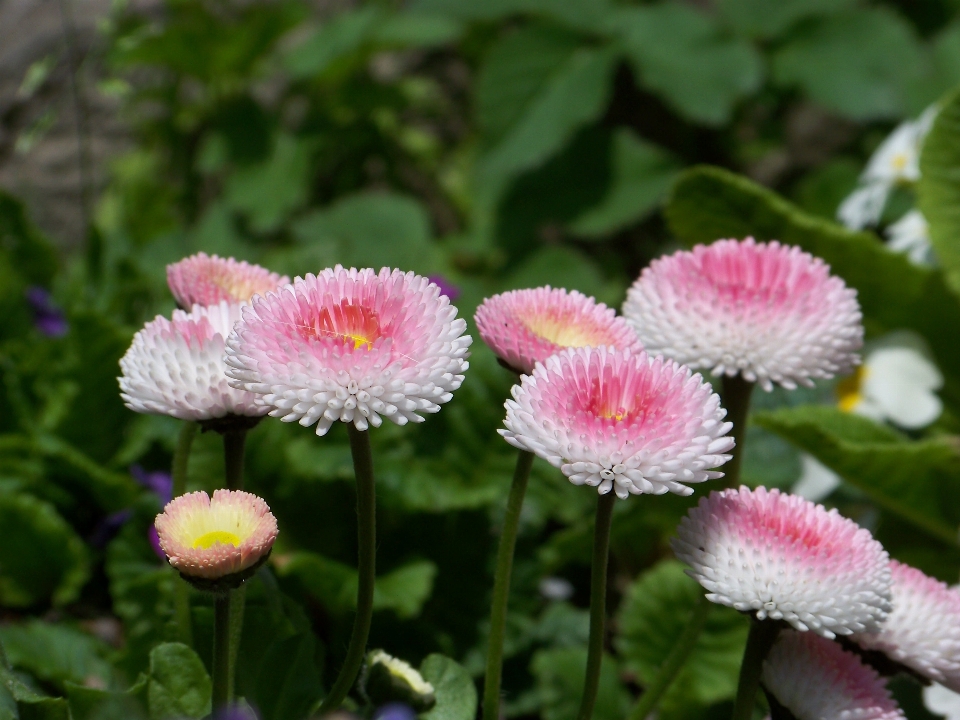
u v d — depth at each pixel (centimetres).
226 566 50
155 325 53
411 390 49
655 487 50
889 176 99
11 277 92
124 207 115
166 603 63
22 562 75
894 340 84
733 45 139
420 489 70
